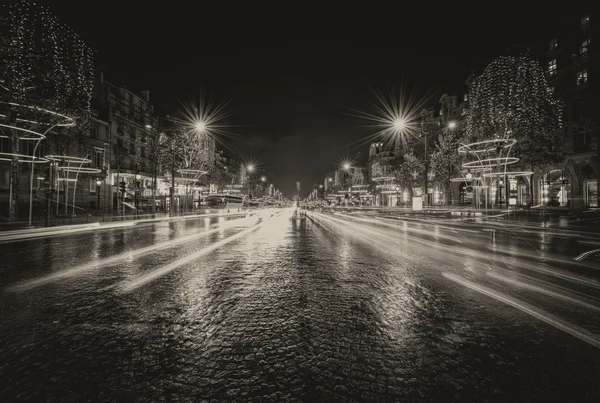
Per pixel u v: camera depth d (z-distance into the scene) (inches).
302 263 310.8
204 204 2201.0
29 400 98.7
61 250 395.2
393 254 362.0
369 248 408.8
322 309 179.2
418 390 103.1
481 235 560.4
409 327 153.9
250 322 160.4
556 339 140.4
